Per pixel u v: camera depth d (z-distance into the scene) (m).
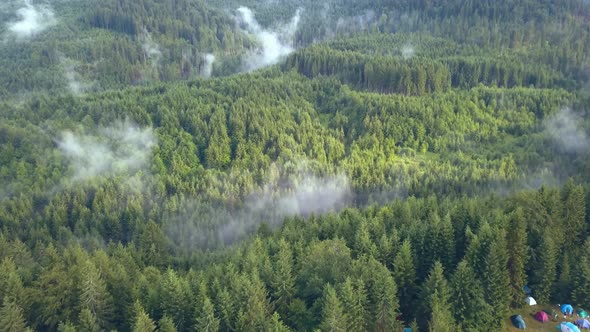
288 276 75.75
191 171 168.00
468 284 74.38
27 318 76.12
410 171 161.88
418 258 84.25
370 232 91.62
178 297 73.69
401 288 78.88
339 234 95.12
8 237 132.25
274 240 97.31
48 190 155.75
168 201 150.12
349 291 69.50
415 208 101.44
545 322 80.75
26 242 129.75
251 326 68.81
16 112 193.50
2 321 68.88
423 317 76.12
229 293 74.31
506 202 94.81
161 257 111.38
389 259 82.56
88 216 144.38
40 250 115.38
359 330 70.19
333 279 76.12
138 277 85.81
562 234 87.94
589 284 80.94
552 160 159.12
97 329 71.75
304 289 76.75
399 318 78.38
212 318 69.12
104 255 89.06
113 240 141.38
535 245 86.75
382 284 71.56
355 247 85.62
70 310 76.62
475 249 78.88
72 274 80.25
